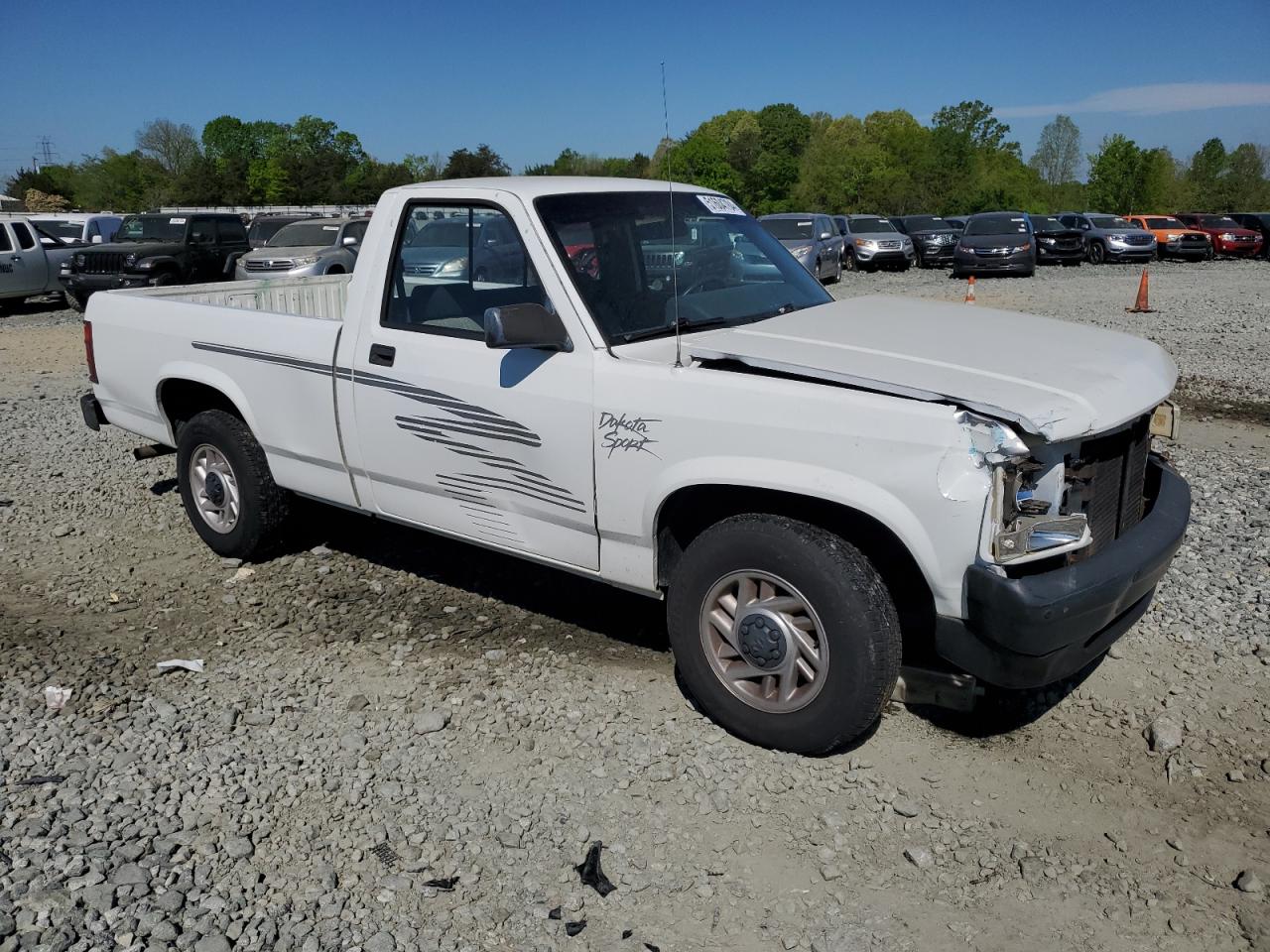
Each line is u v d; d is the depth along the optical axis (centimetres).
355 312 459
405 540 593
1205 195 7625
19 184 9162
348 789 352
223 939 281
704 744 377
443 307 433
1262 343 1332
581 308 388
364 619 489
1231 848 319
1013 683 329
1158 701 402
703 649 375
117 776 359
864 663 337
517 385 400
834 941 284
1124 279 2592
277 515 539
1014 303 1941
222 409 560
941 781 354
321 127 11019
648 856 319
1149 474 410
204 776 359
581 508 395
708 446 353
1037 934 286
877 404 322
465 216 424
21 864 309
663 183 474
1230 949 280
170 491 702
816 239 2316
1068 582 315
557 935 287
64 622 490
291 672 438
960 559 315
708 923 291
